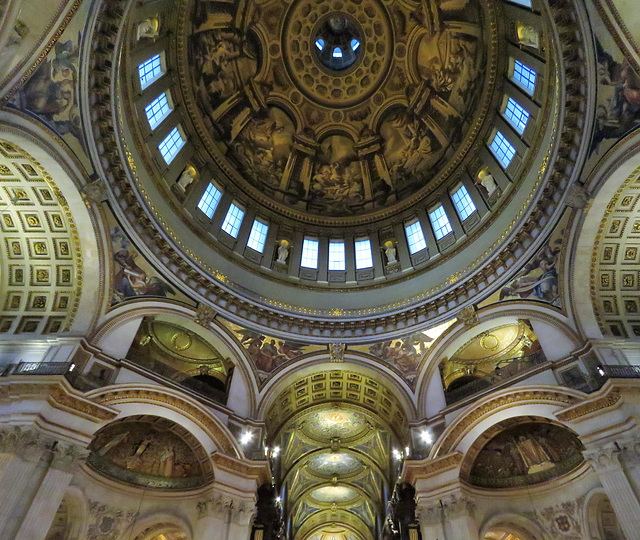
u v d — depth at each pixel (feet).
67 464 44.16
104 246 56.03
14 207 52.47
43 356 50.31
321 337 71.61
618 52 43.96
